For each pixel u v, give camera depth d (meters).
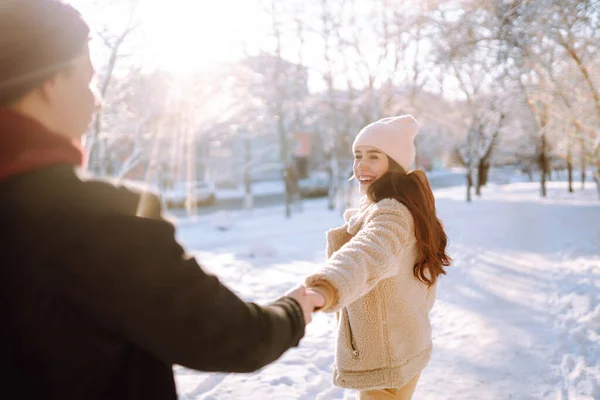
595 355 3.82
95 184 0.78
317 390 3.68
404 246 1.72
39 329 0.71
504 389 3.45
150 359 0.83
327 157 23.53
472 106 19.64
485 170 30.89
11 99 0.75
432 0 7.97
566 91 8.27
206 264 9.54
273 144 24.62
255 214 21.75
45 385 0.72
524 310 5.32
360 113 19.34
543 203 17.72
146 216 0.79
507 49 7.34
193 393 3.61
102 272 0.72
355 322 1.88
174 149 18.94
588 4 6.02
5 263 0.71
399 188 1.83
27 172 0.74
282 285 7.57
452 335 4.69
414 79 17.77
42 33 0.77
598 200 17.67
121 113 15.05
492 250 9.20
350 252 1.48
